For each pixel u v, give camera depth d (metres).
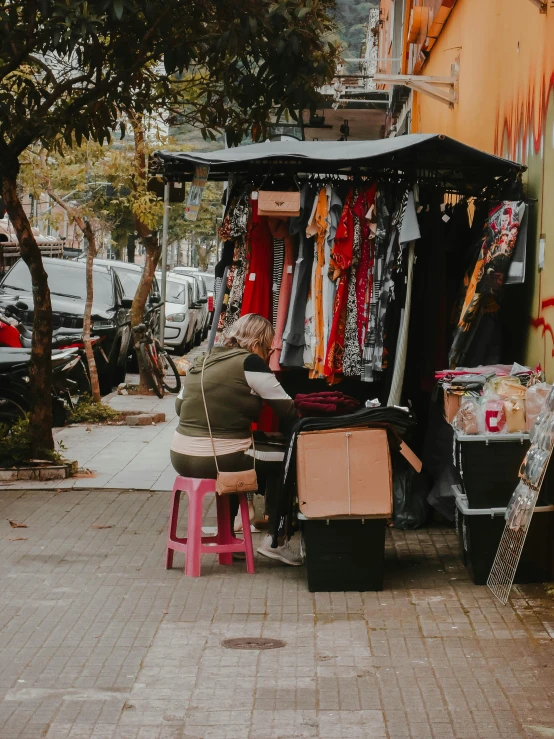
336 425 6.38
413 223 7.53
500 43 9.39
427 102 16.81
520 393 6.48
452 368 7.66
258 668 5.05
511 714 4.48
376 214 7.82
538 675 4.93
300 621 5.79
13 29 9.06
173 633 5.57
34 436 10.02
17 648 5.33
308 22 9.16
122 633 5.57
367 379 7.89
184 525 8.12
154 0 8.91
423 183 8.23
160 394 16.55
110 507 8.78
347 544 6.33
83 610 5.97
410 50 19.41
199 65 10.16
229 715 4.48
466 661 5.12
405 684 4.82
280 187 8.39
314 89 9.61
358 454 6.33
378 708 4.55
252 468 6.75
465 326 7.54
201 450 6.68
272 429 8.35
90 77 9.61
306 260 7.98
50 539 7.65
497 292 7.32
